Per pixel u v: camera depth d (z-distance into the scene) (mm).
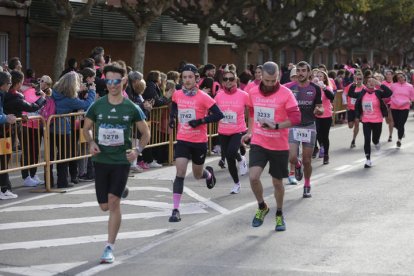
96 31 28297
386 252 8156
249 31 31266
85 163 13305
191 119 10117
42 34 25781
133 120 7922
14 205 11055
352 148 18656
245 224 9742
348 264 7668
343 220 9914
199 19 27484
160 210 10742
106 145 7789
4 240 8891
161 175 14062
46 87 12516
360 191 12211
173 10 27609
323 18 35781
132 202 11344
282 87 8992
